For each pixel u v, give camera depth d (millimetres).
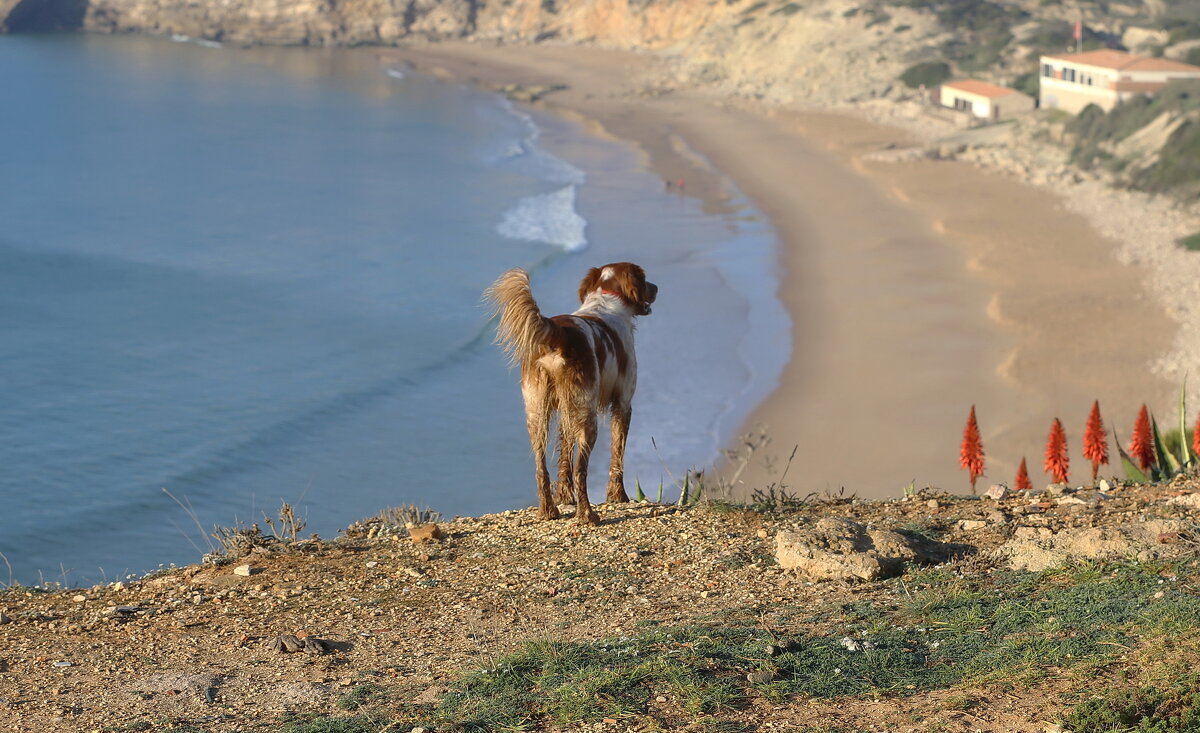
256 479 40500
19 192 93375
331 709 7000
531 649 7617
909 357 52188
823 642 7504
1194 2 175625
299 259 74312
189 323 60062
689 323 57469
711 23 192625
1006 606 7918
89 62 177500
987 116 123500
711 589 9164
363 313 62344
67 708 7156
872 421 44594
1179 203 84375
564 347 10758
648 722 6441
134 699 7273
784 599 8797
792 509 11508
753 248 74438
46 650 8258
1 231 79938
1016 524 10266
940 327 56812
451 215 86750
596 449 40969
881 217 83000
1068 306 59719
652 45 199000
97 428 44781
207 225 83938
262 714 6984
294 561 10398
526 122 135250
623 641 7762
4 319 59250
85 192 94312
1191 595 7605
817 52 156750
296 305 63844
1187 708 5898
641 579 9516
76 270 70188
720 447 41719
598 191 95125
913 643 7461
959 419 44844
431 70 182250
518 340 10641
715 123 132375
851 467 40375
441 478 40969
